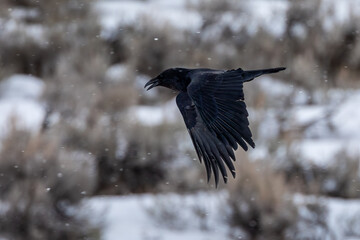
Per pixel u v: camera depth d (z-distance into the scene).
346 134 16.12
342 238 11.64
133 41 18.84
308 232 11.70
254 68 19.20
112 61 18.97
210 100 5.02
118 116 15.00
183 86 6.37
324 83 18.20
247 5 21.27
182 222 11.77
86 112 14.96
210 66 19.11
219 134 4.89
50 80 15.60
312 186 12.38
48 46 18.47
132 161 14.08
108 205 12.23
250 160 12.29
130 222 11.91
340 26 20.19
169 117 14.99
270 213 11.56
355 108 17.03
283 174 13.32
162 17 20.05
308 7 20.72
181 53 19.25
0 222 11.59
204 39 19.94
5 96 16.59
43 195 11.71
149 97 17.02
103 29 19.25
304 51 20.17
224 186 12.24
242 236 11.66
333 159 14.12
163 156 14.18
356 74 19.77
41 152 12.40
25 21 20.03
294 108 16.38
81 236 11.84
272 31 20.52
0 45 18.23
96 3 20.38
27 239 11.66
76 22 19.19
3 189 12.18
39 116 15.18
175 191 12.70
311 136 16.06
